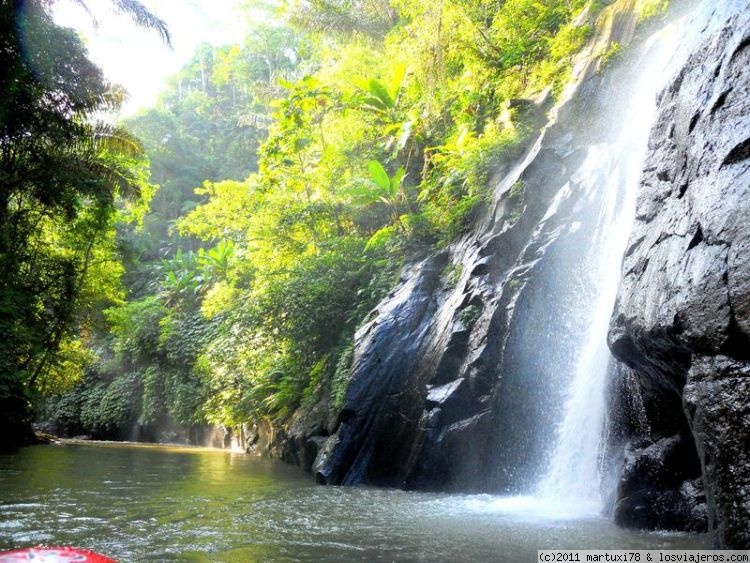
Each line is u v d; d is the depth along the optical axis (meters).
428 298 10.82
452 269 10.94
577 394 7.55
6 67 14.83
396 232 14.05
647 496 5.42
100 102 17.67
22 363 17.19
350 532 5.29
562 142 10.80
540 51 14.33
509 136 12.38
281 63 46.38
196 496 7.54
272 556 4.37
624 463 5.77
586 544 4.72
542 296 8.62
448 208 13.02
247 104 48.66
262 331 15.50
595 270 8.07
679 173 5.21
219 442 23.47
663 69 8.09
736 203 4.07
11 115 15.36
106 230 20.03
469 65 15.99
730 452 3.71
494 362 8.70
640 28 11.26
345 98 17.97
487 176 12.15
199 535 5.07
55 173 16.28
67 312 18.77
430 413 8.95
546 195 10.16
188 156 48.28
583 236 8.61
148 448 20.50
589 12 13.32
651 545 4.62
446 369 9.23
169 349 27.66
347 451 9.77
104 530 5.20
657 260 5.00
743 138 4.24
